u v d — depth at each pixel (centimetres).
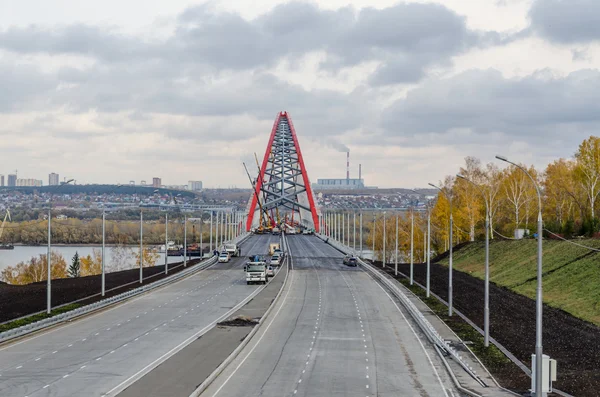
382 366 5044
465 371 4875
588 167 12138
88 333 6341
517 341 5972
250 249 18662
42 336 6188
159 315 7531
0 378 4447
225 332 6356
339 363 5119
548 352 5491
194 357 5166
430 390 4325
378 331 6619
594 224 10812
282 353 5475
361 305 8494
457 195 16012
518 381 4566
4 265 19588
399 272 12512
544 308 7525
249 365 5003
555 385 4412
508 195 14288
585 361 5094
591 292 7562
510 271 10256
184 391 4072
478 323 6975
